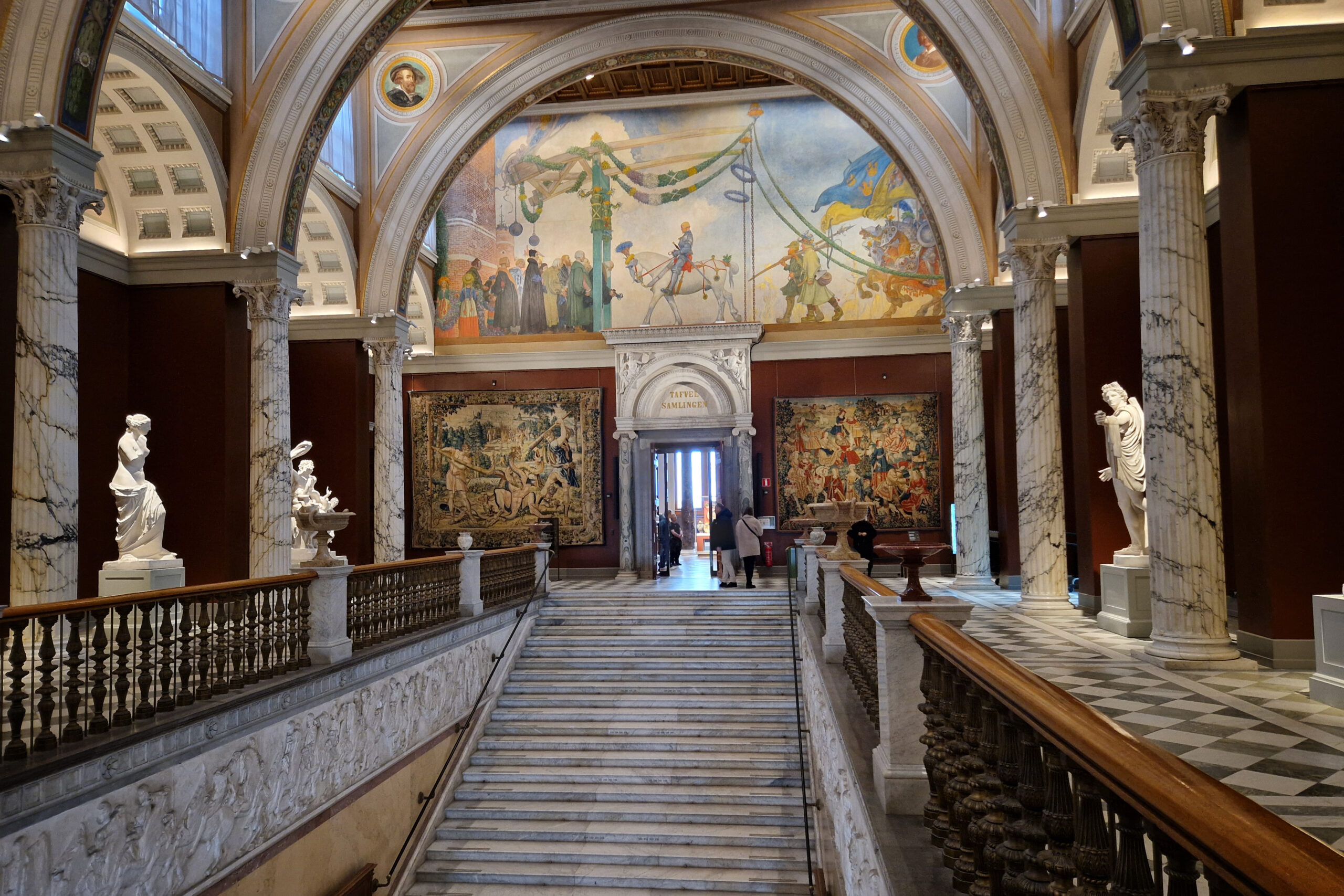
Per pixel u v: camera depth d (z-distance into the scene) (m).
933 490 21.66
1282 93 8.70
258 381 14.03
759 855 10.15
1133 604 10.53
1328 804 4.47
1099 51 12.03
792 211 22.56
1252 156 8.71
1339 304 8.53
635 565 22.09
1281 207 8.65
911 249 22.16
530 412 23.05
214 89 13.83
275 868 7.79
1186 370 8.62
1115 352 12.70
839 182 22.45
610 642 14.77
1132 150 12.90
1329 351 8.52
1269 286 8.62
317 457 19.05
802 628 12.04
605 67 18.81
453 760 11.88
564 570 22.67
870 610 4.68
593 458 22.80
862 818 4.56
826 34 17.89
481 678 13.10
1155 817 1.73
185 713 6.63
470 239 23.52
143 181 14.18
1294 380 8.54
